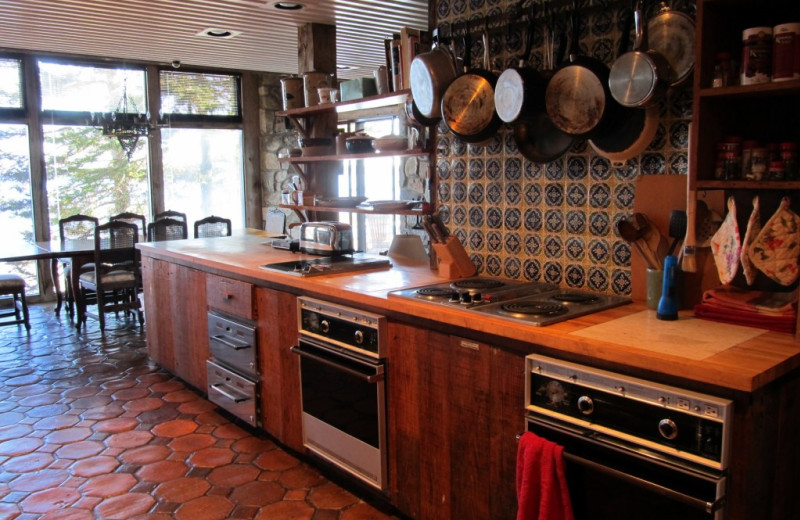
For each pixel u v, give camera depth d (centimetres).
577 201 229
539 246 244
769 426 144
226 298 318
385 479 233
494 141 257
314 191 402
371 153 319
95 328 546
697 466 141
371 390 230
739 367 136
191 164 735
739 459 137
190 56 592
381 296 226
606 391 157
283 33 482
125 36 496
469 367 196
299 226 389
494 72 249
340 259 323
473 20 258
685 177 196
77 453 297
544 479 165
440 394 207
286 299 275
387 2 389
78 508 248
